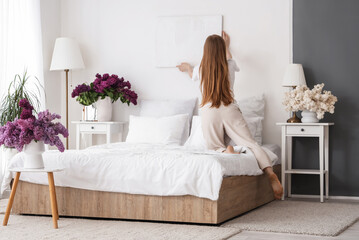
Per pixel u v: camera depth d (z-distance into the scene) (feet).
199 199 11.76
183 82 18.90
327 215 13.23
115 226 11.71
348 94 17.30
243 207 13.30
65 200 12.87
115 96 18.80
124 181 12.22
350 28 17.30
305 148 17.63
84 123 18.65
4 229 11.44
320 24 17.54
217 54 14.98
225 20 18.44
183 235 10.69
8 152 16.76
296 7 17.75
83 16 19.90
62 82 20.15
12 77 17.22
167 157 12.10
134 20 19.42
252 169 13.66
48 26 19.44
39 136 11.80
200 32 18.65
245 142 14.55
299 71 16.94
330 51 17.46
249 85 18.20
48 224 12.01
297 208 14.44
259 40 18.12
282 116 17.94
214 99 14.85
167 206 12.06
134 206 12.34
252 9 18.19
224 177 11.98
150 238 10.42
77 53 18.98
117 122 18.76
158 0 19.15
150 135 17.35
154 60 19.20
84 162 12.59
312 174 17.61
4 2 16.80
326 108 16.25
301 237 10.77
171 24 18.94
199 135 15.85
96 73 19.77
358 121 17.20
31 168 12.07
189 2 18.83
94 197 12.65
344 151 17.30
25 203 13.25
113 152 12.98
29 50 18.03
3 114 16.31
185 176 11.68
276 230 11.34
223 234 10.77
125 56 19.52
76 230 11.28
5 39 16.80
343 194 17.30
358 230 11.60
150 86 19.25
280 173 17.28
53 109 19.70
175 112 18.22
